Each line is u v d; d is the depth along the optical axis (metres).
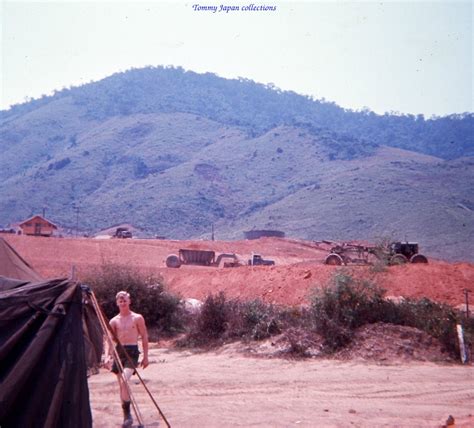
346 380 13.23
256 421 9.87
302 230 146.75
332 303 17.17
